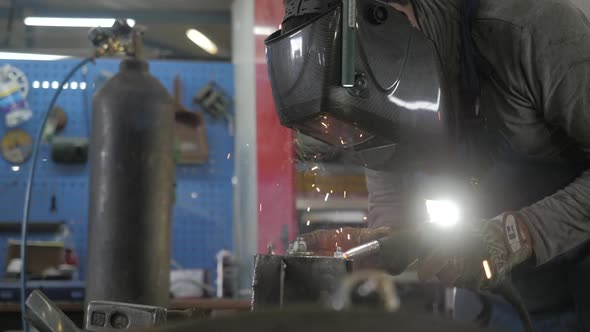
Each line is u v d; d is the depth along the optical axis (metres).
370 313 0.33
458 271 1.33
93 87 4.86
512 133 1.58
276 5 5.67
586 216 1.54
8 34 6.36
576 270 1.71
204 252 5.21
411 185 1.85
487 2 1.52
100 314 0.99
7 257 4.09
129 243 2.20
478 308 1.95
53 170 4.93
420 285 3.23
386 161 1.47
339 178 2.16
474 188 1.68
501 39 1.49
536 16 1.47
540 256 1.50
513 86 1.52
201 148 5.19
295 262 1.03
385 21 1.32
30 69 4.94
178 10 6.66
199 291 4.04
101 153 2.21
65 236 4.77
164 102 2.26
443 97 1.42
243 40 5.91
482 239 1.37
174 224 5.20
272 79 1.36
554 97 1.48
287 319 0.33
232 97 5.34
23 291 2.39
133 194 2.20
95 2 6.42
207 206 5.25
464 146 1.57
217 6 6.60
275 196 5.20
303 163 1.63
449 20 1.51
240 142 5.33
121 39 2.29
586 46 1.46
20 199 4.89
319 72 1.26
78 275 4.64
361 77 1.27
